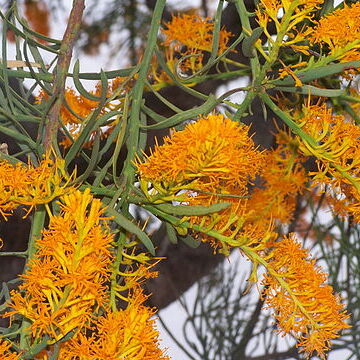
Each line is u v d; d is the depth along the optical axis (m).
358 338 1.25
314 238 1.39
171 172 0.66
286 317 0.69
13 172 0.65
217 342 1.36
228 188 0.71
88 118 0.72
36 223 0.67
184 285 1.34
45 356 0.64
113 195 0.69
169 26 0.91
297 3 0.69
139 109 0.72
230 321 1.38
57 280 0.63
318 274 0.69
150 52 0.73
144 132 0.71
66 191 0.66
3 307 0.64
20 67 0.75
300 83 0.70
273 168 0.98
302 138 0.71
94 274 0.63
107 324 0.64
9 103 0.72
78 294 0.63
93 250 0.63
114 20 1.64
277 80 0.71
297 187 0.98
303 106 0.72
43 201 0.66
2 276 1.07
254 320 1.37
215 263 1.36
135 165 0.68
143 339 0.64
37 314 0.63
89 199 0.64
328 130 0.72
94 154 0.67
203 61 1.06
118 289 0.68
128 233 0.71
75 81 0.72
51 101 0.69
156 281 1.32
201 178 0.69
